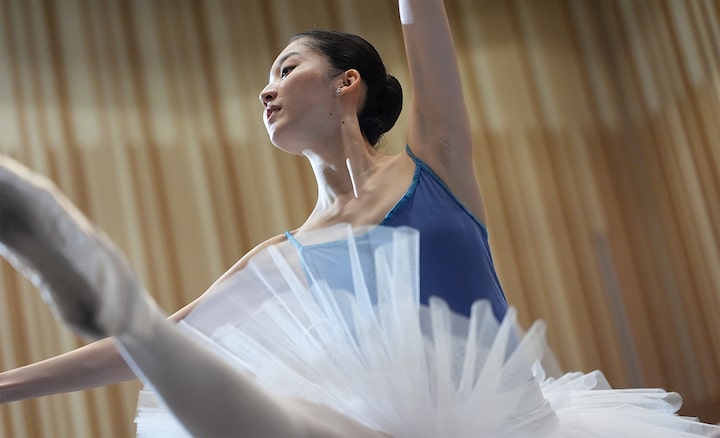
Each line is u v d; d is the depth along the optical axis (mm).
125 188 4516
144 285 4383
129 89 4684
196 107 4750
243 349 1386
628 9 5270
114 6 4797
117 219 4457
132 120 4641
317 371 1338
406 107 4879
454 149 1569
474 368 1316
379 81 1794
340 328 1356
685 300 4859
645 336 4797
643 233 4984
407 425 1273
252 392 1052
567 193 4965
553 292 4785
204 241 4527
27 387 1598
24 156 4441
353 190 1634
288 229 4629
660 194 5027
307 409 1194
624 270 4898
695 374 4777
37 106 4527
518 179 4941
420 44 1583
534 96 5117
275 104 1701
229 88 4820
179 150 4656
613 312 4816
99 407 4203
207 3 4934
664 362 4781
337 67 1735
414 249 1378
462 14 5203
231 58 4871
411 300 1336
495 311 1485
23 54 4590
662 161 5047
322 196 1676
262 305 1450
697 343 4801
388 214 1514
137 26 4801
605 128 5148
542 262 4824
